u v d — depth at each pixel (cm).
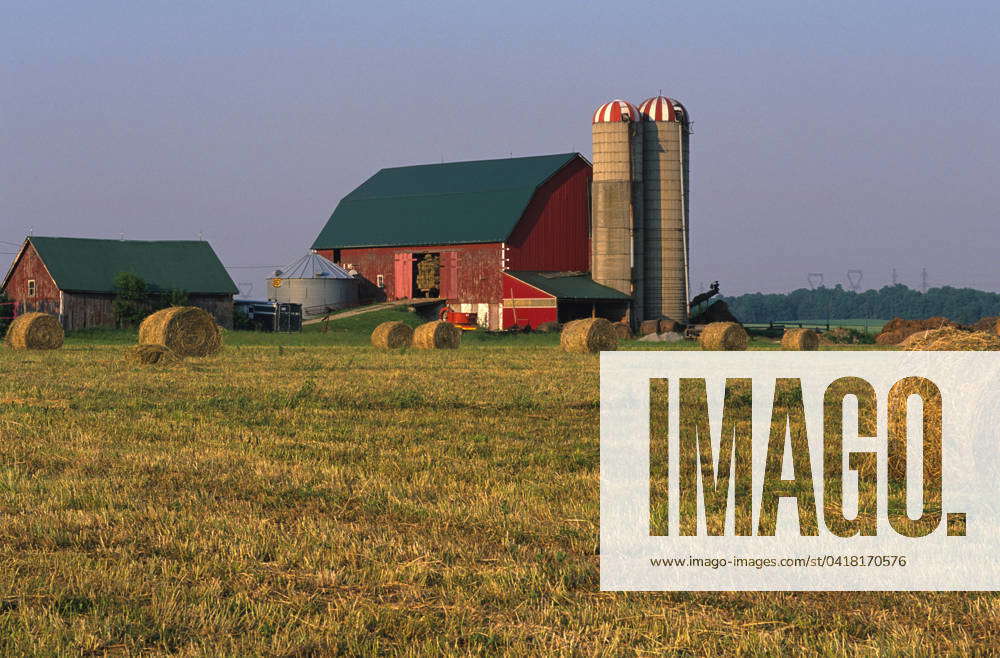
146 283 9925
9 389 3111
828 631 996
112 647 956
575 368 4212
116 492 1564
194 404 2728
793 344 7075
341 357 5006
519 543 1295
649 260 11212
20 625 994
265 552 1238
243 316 10512
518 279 10731
